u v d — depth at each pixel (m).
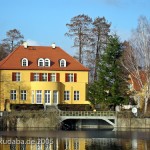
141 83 89.06
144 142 60.78
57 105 94.94
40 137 65.62
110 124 87.38
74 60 100.12
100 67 90.75
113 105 90.94
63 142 60.53
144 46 88.88
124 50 93.88
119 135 69.81
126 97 89.88
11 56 98.12
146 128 83.75
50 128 81.94
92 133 73.25
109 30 112.06
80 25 111.31
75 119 86.94
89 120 87.25
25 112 82.19
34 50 99.75
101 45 111.12
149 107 97.00
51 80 97.69
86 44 111.44
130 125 84.62
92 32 111.75
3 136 66.19
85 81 98.88
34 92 95.81
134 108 85.75
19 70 96.44
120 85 90.00
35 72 97.00
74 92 98.38
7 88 95.88
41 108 93.38
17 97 96.12
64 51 101.06
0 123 79.44
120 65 90.31
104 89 90.06
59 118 83.50
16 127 80.69
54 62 98.50
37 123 81.81
